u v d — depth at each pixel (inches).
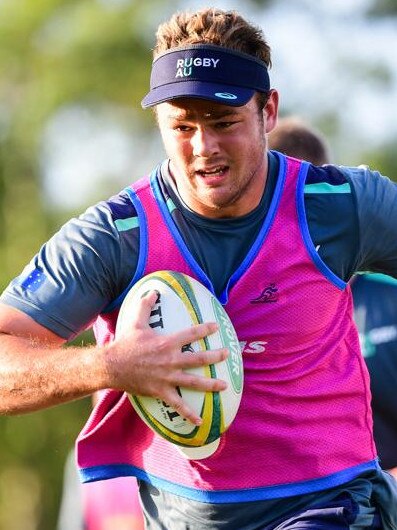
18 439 2294.5
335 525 488.7
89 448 524.1
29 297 477.1
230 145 461.4
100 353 449.7
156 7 2664.9
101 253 478.0
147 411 468.8
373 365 591.5
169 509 517.3
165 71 469.1
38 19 2664.9
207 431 461.4
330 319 498.3
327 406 498.3
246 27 473.7
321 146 631.8
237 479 496.4
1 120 2677.2
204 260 485.4
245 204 481.7
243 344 487.8
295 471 494.3
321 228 488.7
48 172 2669.8
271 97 496.4
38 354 464.4
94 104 2659.9
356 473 501.0
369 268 512.7
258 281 485.7
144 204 487.8
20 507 2343.8
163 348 445.4
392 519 518.3
